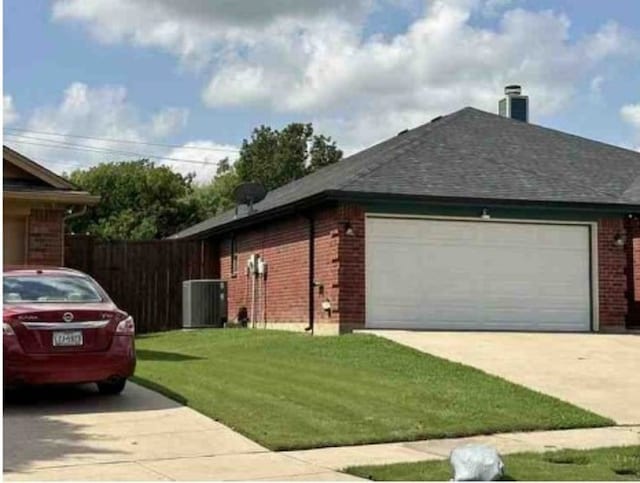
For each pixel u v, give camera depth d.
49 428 9.02
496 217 18.19
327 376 12.04
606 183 19.70
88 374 9.98
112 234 43.47
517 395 11.17
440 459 8.05
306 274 18.64
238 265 23.33
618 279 18.92
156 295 22.72
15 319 9.72
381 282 17.33
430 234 17.80
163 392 10.88
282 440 8.55
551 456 8.25
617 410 10.70
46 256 15.71
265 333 18.00
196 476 7.25
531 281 18.41
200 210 49.62
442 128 21.41
